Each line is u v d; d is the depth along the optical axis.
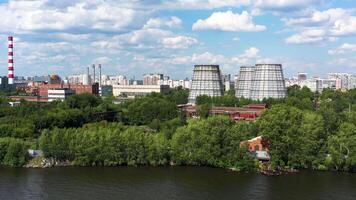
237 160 175.88
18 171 172.62
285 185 154.00
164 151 184.00
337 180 160.25
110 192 145.25
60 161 185.12
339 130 183.75
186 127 194.50
